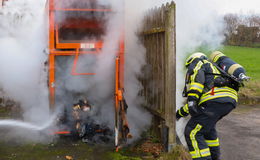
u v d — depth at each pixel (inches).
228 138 182.9
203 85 127.0
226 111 127.1
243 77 125.6
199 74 126.3
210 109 126.5
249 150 161.3
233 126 211.8
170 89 149.3
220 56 141.6
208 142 140.8
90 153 153.2
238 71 127.6
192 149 129.6
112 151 156.1
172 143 150.2
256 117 239.6
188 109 127.3
